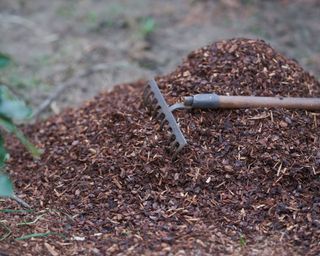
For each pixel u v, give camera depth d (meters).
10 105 2.67
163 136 3.47
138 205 3.25
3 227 3.09
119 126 3.65
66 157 3.67
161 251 2.91
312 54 5.65
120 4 6.62
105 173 3.44
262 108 3.48
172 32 6.07
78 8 6.56
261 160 3.33
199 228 3.08
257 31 6.04
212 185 3.29
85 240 3.03
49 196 3.40
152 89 3.68
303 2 6.56
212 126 3.46
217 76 3.67
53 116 4.43
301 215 3.13
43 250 2.94
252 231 3.07
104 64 5.57
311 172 3.28
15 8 6.55
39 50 5.81
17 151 3.94
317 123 3.48
